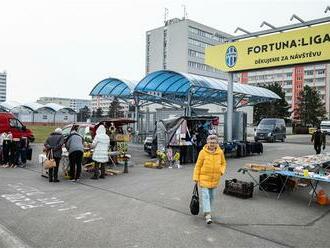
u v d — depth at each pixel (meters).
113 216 7.37
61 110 72.50
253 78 128.62
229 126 19.52
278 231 6.54
